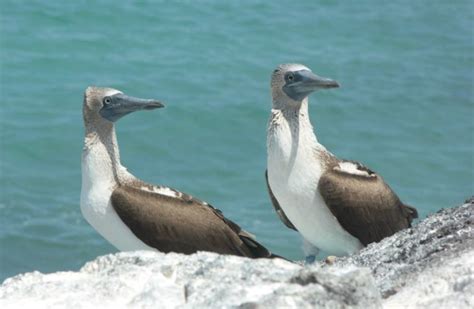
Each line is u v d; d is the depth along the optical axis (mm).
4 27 41812
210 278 9484
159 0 44625
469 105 39344
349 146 35781
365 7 46969
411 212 17875
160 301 9141
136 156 34062
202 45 42156
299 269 9344
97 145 15969
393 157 35094
